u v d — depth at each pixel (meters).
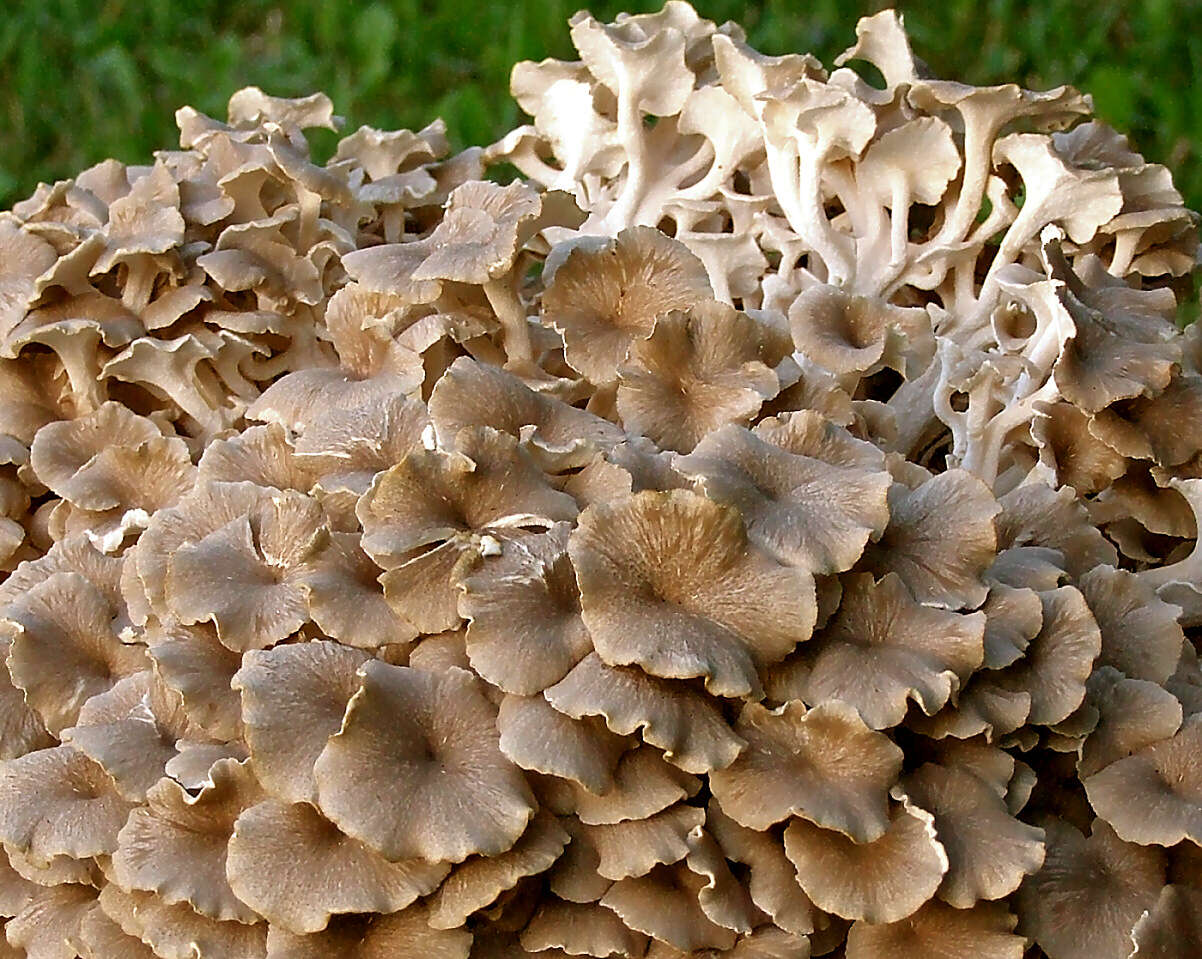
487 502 0.45
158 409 0.55
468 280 0.49
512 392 0.47
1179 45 0.96
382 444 0.47
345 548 0.45
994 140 0.55
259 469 0.48
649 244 0.50
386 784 0.42
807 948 0.43
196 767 0.44
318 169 0.55
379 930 0.43
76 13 1.00
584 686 0.42
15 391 0.54
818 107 0.54
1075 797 0.45
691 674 0.42
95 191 0.58
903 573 0.45
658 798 0.43
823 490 0.45
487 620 0.43
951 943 0.43
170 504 0.50
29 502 0.53
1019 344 0.54
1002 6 0.97
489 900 0.42
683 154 0.61
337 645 0.44
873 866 0.42
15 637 0.46
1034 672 0.44
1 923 0.47
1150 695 0.45
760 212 0.59
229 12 1.02
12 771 0.45
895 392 0.57
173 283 0.54
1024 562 0.47
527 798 0.42
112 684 0.47
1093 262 0.54
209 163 0.57
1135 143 0.92
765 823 0.42
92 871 0.45
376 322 0.50
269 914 0.42
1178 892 0.43
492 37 0.98
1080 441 0.51
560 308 0.50
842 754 0.43
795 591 0.43
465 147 0.91
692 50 0.60
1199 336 0.54
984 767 0.44
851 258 0.57
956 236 0.56
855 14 0.99
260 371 0.55
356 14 0.98
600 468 0.46
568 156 0.62
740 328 0.49
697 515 0.43
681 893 0.43
